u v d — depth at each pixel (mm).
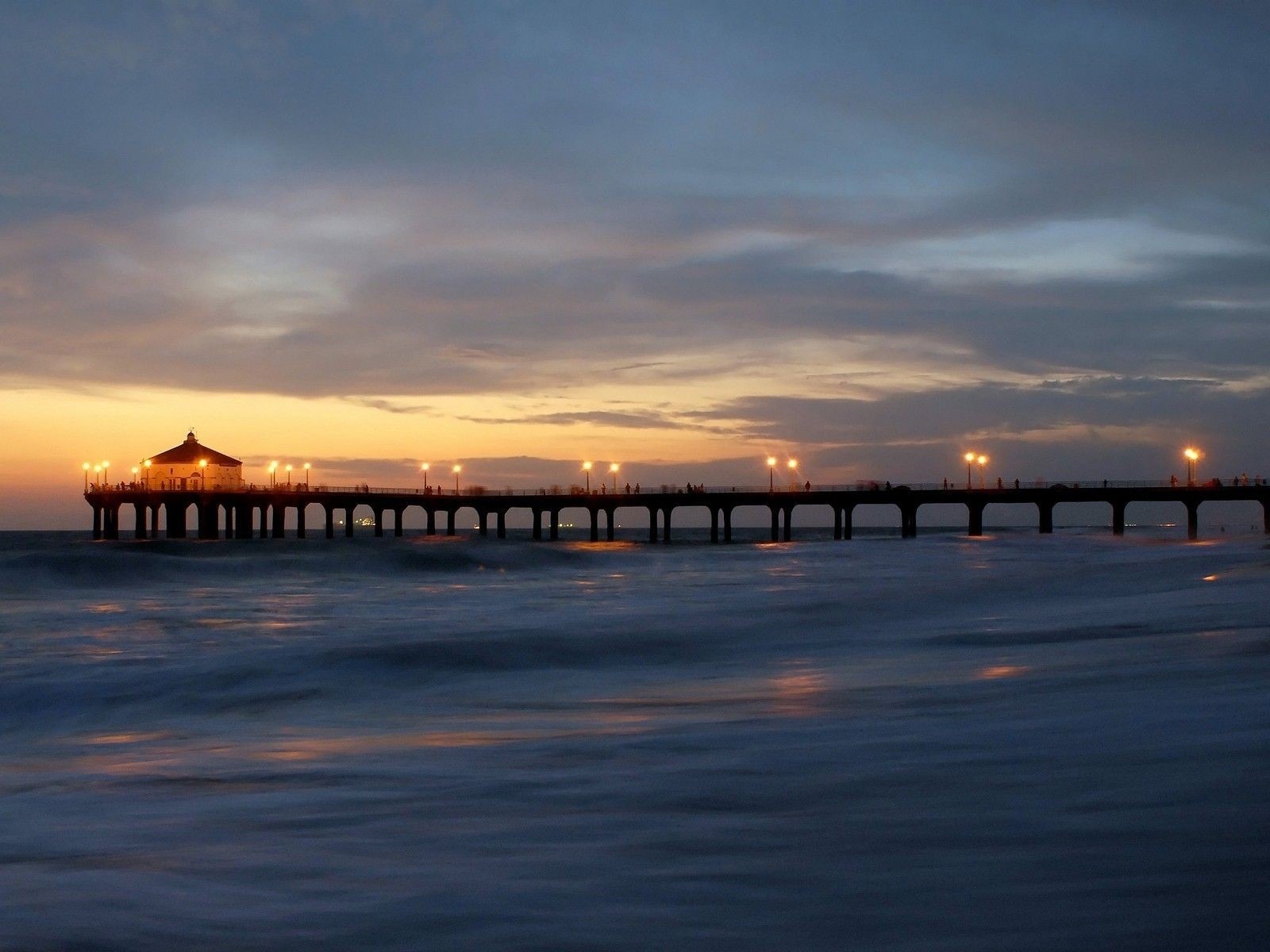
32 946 4645
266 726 12336
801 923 4570
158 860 6000
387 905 5055
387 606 31672
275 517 108562
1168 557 44938
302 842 6363
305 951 4531
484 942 4539
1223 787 6309
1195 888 4676
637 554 70000
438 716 12367
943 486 100312
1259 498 92625
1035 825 5762
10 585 41000
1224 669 11602
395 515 114438
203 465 109750
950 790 6699
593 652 17844
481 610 29500
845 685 12930
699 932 4539
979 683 12031
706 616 24734
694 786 7355
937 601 26156
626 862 5578
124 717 13625
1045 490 97250
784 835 5941
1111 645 14953
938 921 4488
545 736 10289
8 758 10539
